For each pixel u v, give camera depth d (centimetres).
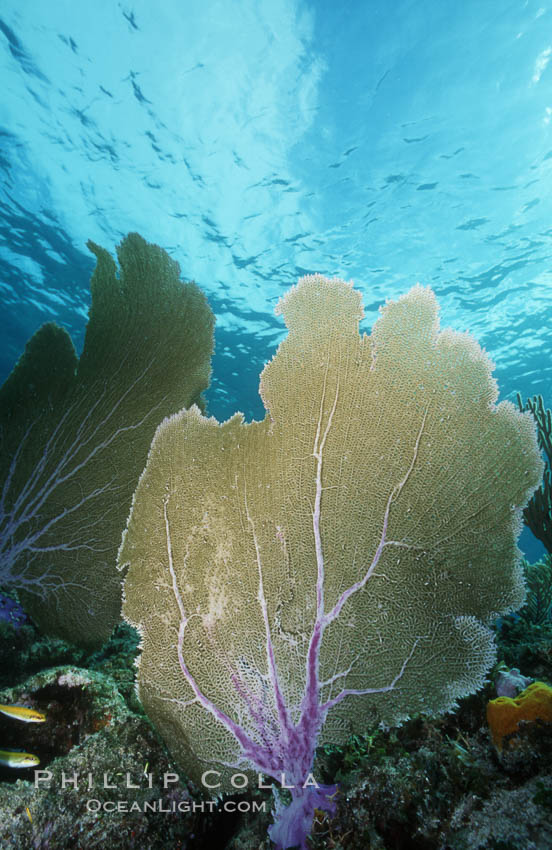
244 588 220
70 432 438
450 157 1511
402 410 217
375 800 158
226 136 1502
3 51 1304
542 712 151
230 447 236
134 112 1443
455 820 136
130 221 1756
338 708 205
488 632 198
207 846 211
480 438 208
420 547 210
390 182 1591
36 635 404
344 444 223
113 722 221
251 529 225
